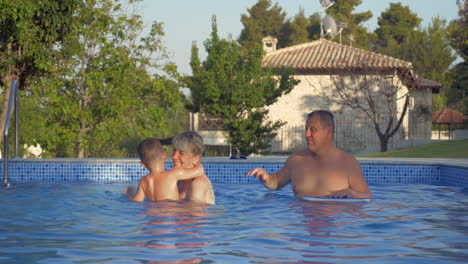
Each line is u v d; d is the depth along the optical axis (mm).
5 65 13469
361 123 23297
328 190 5098
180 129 24344
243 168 9023
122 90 16750
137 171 9094
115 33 17062
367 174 8992
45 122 17328
